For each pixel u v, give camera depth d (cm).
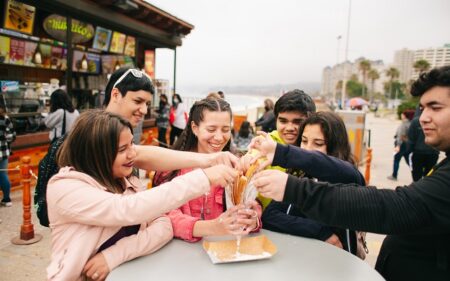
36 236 371
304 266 132
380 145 1407
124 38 782
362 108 2316
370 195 114
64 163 137
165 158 161
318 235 163
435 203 108
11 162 518
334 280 122
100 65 761
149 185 424
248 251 141
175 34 925
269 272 126
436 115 121
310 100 229
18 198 493
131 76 182
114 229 131
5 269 306
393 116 4800
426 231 114
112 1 640
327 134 179
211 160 155
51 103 465
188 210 168
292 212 175
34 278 293
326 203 116
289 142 225
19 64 593
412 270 134
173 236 151
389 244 146
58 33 637
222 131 175
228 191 153
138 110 186
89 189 125
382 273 149
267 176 124
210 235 143
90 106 743
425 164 573
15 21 554
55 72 685
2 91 557
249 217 143
